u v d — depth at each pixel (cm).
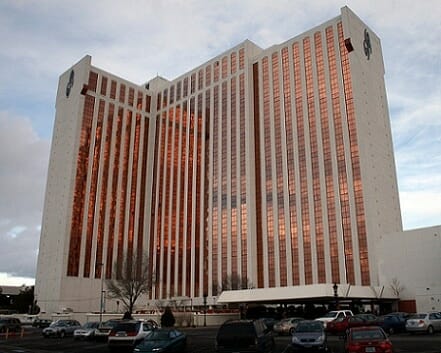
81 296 9088
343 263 7088
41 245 9881
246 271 8381
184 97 11075
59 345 3139
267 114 9112
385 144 8162
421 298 5891
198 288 9219
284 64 9112
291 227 8044
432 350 2200
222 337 1758
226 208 9188
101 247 9738
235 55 10081
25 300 9844
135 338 2388
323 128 8038
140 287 8494
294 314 6128
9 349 2828
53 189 10081
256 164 9012
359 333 1745
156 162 11244
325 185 7719
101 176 10162
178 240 10038
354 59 7925
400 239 6303
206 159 9994
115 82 11050
